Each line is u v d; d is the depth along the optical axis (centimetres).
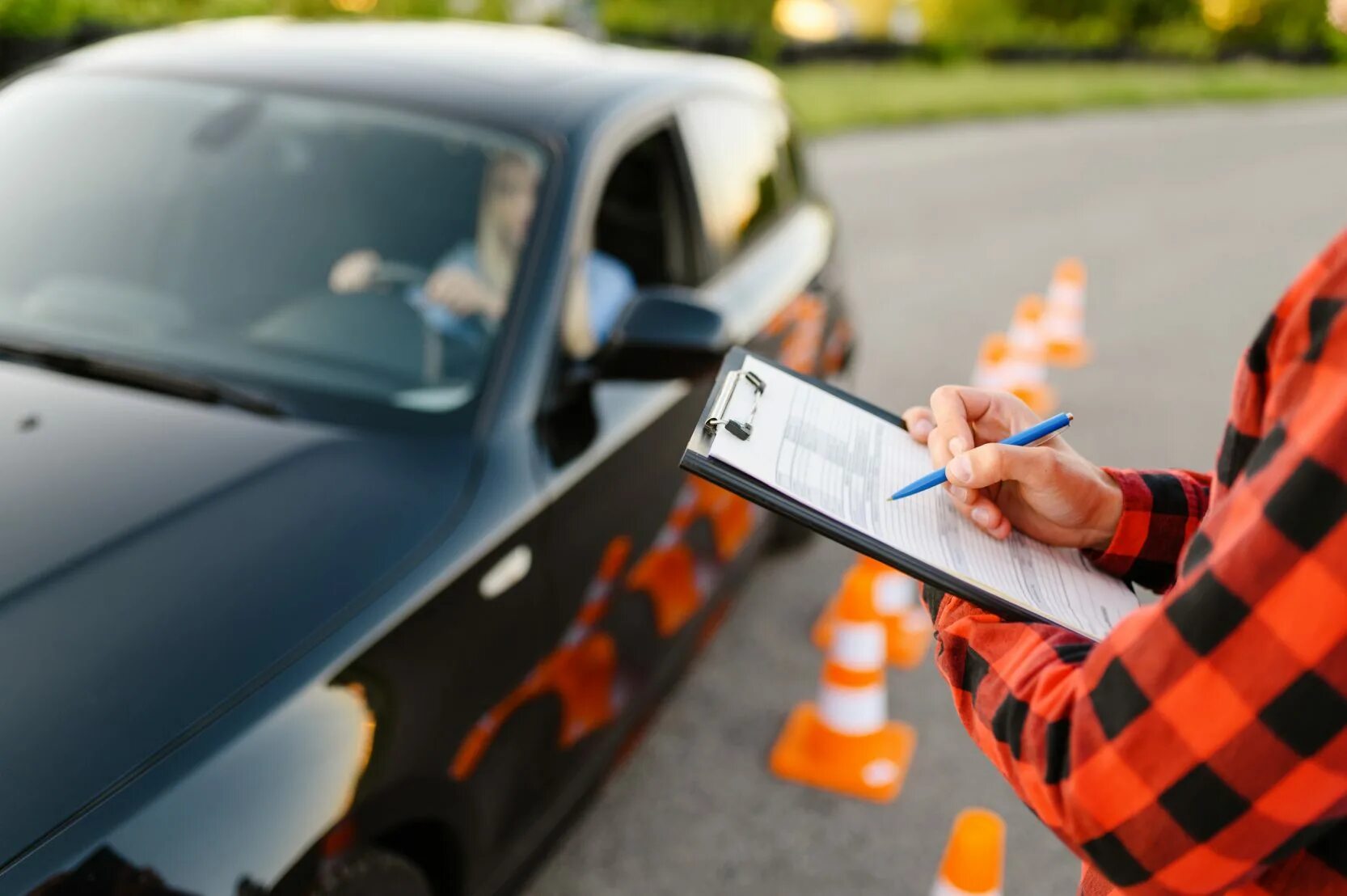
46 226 268
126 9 1080
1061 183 1416
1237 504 74
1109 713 77
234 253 262
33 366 237
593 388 264
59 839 149
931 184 1320
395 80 296
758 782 323
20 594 177
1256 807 72
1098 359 747
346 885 181
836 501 101
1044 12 3550
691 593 304
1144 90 2802
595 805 308
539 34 371
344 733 181
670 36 1953
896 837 308
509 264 262
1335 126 2356
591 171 282
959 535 104
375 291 256
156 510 198
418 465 225
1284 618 70
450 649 206
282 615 186
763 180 399
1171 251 1098
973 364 715
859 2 2606
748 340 331
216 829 162
